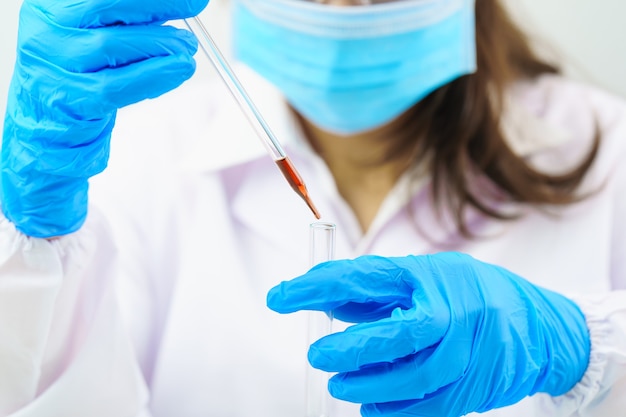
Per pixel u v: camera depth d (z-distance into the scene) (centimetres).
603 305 101
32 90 82
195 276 133
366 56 120
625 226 134
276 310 77
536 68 152
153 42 78
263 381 128
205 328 131
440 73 124
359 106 125
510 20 147
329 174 134
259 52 127
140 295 134
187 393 129
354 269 78
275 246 135
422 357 78
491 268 90
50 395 93
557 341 93
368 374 79
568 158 139
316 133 139
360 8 117
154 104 155
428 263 84
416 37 119
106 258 101
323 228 79
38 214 89
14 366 91
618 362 94
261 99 142
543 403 102
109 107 77
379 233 133
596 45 156
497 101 134
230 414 128
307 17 119
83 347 97
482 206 134
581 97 147
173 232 139
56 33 79
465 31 123
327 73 121
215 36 161
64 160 84
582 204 135
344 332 76
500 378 83
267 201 137
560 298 100
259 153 137
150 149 146
